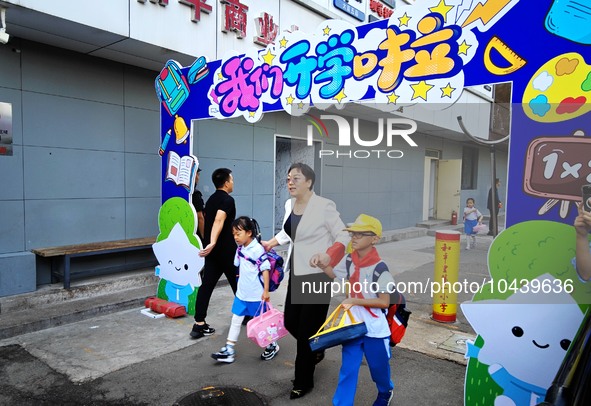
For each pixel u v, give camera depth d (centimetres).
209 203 412
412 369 338
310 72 357
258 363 350
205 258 408
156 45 502
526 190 244
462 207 835
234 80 417
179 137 470
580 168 230
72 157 520
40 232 496
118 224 571
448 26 280
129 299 497
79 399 290
